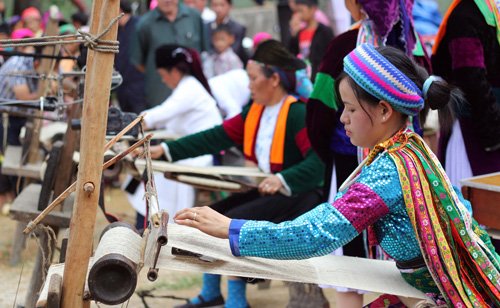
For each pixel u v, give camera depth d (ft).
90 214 7.85
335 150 13.14
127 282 7.68
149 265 8.14
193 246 8.48
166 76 19.26
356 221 8.25
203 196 20.68
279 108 15.05
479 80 13.60
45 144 19.16
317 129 13.14
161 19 26.50
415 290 8.71
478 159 14.06
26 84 18.51
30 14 29.35
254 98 15.11
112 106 11.84
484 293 8.55
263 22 44.60
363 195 8.28
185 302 16.63
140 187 18.65
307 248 8.24
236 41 29.32
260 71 14.88
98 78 7.70
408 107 8.60
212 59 28.14
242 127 15.57
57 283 7.83
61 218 13.37
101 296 7.61
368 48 8.70
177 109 18.85
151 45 26.27
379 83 8.49
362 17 13.14
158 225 8.23
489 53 14.11
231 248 8.36
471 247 8.39
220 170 14.94
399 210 8.42
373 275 9.05
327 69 13.01
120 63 26.78
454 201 8.38
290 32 29.91
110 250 7.88
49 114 21.48
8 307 15.99
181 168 14.58
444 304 8.52
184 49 19.01
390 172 8.37
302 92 15.30
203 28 27.73
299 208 14.71
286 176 14.46
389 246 8.61
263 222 8.47
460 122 14.14
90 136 7.75
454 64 13.82
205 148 15.64
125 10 27.09
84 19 28.71
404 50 13.05
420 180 8.34
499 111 13.84
